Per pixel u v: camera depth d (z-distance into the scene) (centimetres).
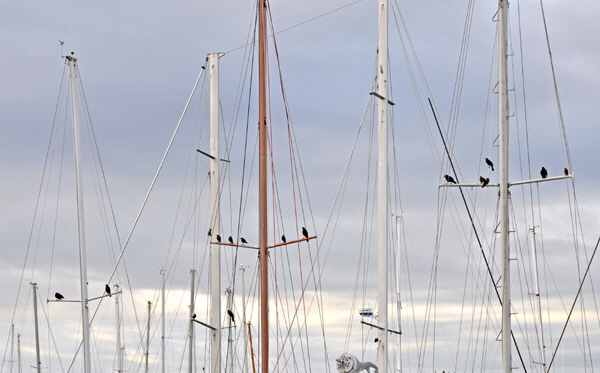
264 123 6275
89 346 6731
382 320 6028
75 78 7081
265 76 6353
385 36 6347
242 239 7081
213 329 7300
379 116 6247
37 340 9969
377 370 6147
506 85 5900
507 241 5791
